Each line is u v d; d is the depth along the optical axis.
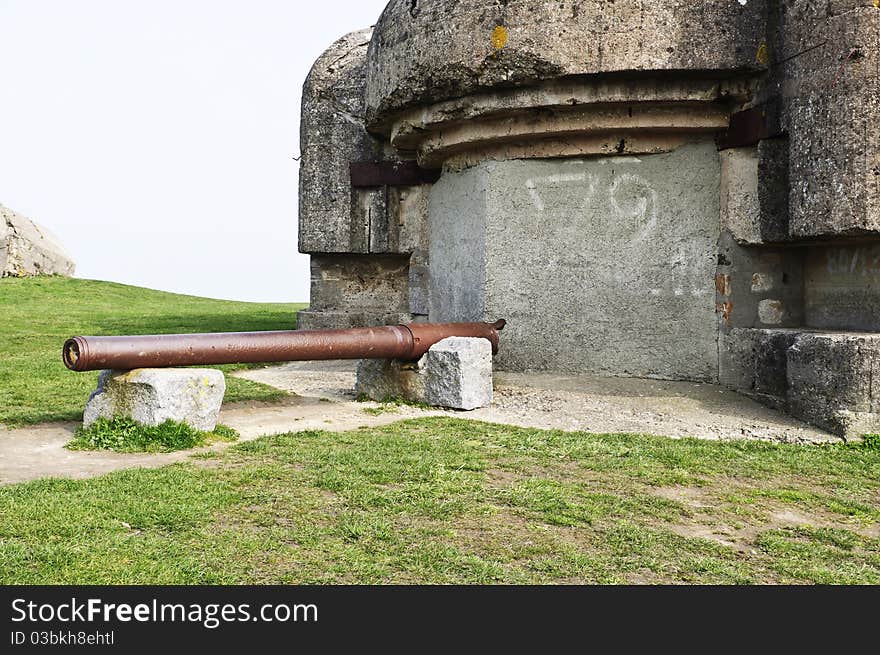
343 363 13.55
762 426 8.32
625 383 10.16
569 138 10.48
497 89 9.89
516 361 10.87
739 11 9.17
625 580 4.45
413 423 8.27
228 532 4.90
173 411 7.25
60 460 6.63
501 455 6.96
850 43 8.02
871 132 7.95
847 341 7.82
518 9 9.51
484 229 10.97
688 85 9.52
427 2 10.17
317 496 5.66
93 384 10.55
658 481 6.30
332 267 14.09
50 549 4.48
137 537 4.76
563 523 5.26
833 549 5.09
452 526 5.17
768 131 9.23
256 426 8.21
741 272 9.92
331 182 13.66
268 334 8.23
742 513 5.67
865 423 7.71
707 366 10.24
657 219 10.41
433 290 12.82
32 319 18.88
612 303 10.59
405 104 10.67
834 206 8.19
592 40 9.29
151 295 26.22
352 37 13.86
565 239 10.71
